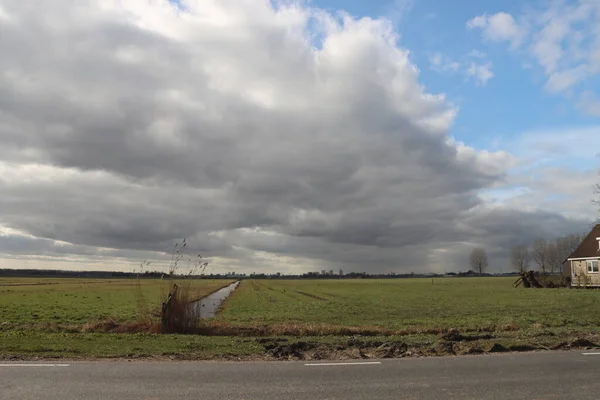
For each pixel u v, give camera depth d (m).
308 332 16.84
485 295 48.53
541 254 122.69
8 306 33.78
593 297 42.44
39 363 10.04
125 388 7.83
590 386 8.13
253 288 83.12
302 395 7.45
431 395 7.50
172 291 16.94
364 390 7.80
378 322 22.67
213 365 10.06
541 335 15.40
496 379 8.68
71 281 118.38
